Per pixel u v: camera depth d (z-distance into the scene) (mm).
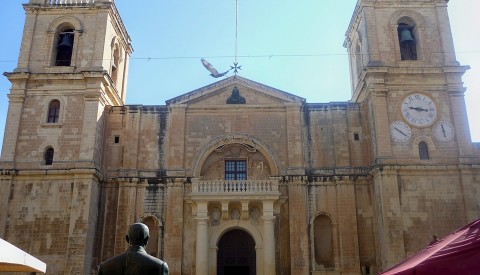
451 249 9461
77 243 33156
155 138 38344
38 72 37781
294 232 35219
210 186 35094
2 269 18312
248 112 38844
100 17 39500
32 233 33781
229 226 35156
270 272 33031
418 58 38625
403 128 35844
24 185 34875
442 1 39531
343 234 35188
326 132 38188
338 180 36500
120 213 36031
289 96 38969
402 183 34281
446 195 34031
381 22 39062
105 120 38594
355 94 43156
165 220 35938
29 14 39906
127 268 8484
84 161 35031
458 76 37031
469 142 35281
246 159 38219
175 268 34469
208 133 38375
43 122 36625
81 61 38344
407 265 10477
